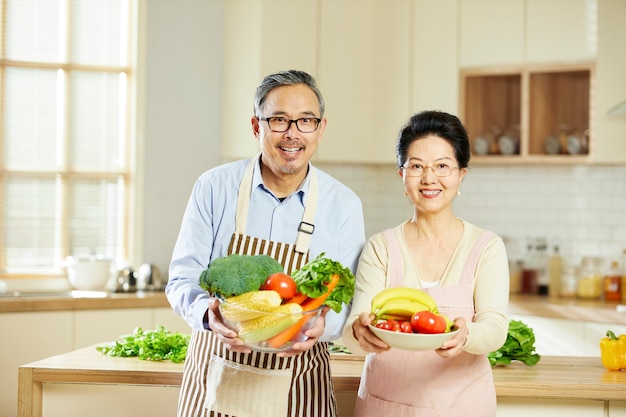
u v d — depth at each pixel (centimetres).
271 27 514
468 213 570
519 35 510
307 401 243
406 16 534
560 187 546
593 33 492
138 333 325
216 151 548
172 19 539
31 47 520
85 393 294
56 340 463
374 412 238
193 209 254
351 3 534
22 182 518
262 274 212
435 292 237
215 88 547
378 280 243
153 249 539
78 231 528
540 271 540
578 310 468
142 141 534
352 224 256
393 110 537
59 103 525
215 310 214
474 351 219
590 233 538
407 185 238
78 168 529
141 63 533
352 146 535
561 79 520
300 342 209
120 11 534
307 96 234
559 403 275
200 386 245
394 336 202
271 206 253
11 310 455
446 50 526
